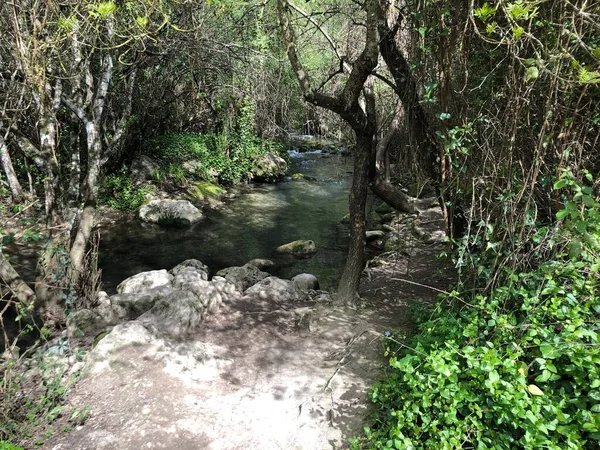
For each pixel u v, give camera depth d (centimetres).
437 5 373
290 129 2117
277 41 1126
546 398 238
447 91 389
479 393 271
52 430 346
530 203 322
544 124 267
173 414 371
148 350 439
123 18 559
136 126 1259
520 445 243
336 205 1341
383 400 338
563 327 270
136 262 870
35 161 540
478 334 307
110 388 398
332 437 341
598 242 233
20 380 369
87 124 572
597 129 308
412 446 266
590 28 262
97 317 525
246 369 440
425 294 587
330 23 866
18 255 797
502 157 330
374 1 437
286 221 1181
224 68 1234
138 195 1199
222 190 1417
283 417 367
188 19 745
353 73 476
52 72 535
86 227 557
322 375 421
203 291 552
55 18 470
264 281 648
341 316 529
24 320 555
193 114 1552
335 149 2152
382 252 915
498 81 353
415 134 555
